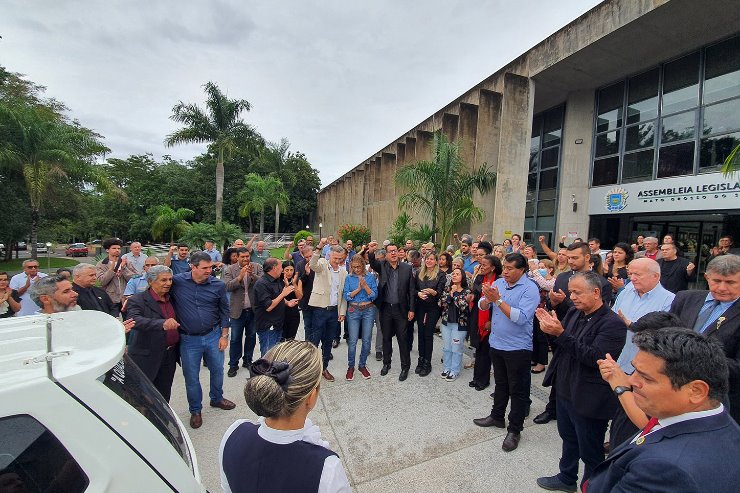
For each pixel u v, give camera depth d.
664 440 1.20
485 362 4.62
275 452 1.18
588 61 11.56
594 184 13.38
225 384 4.86
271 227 52.50
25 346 1.42
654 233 12.03
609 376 1.90
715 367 1.16
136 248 6.82
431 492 2.84
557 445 3.46
